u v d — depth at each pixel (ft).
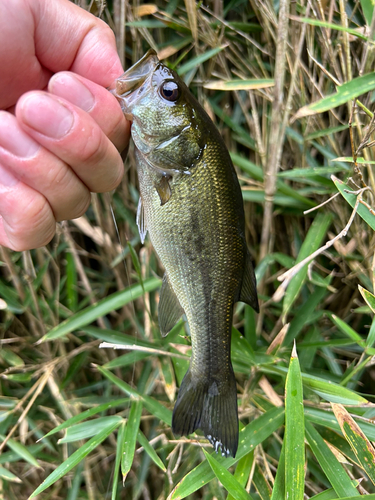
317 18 0.52
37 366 0.64
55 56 0.44
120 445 0.50
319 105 0.42
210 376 0.44
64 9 0.42
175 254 0.41
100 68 0.44
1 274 0.69
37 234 0.38
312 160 0.59
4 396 0.65
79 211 0.40
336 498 0.41
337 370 0.59
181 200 0.40
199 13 0.55
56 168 0.35
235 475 0.46
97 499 0.68
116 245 0.64
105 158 0.36
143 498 0.71
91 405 0.63
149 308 0.65
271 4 0.53
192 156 0.39
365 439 0.40
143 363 0.67
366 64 0.49
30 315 0.65
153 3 0.60
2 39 0.39
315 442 0.46
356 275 0.57
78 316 0.56
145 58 0.38
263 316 0.65
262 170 0.58
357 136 0.54
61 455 0.66
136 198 0.62
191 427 0.43
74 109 0.34
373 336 0.48
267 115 0.58
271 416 0.48
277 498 0.41
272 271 0.64
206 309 0.43
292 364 0.40
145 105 0.38
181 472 0.58
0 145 0.34
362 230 0.55
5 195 0.36
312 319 0.58
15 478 0.56
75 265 0.66
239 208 0.42
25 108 0.33
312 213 0.59
